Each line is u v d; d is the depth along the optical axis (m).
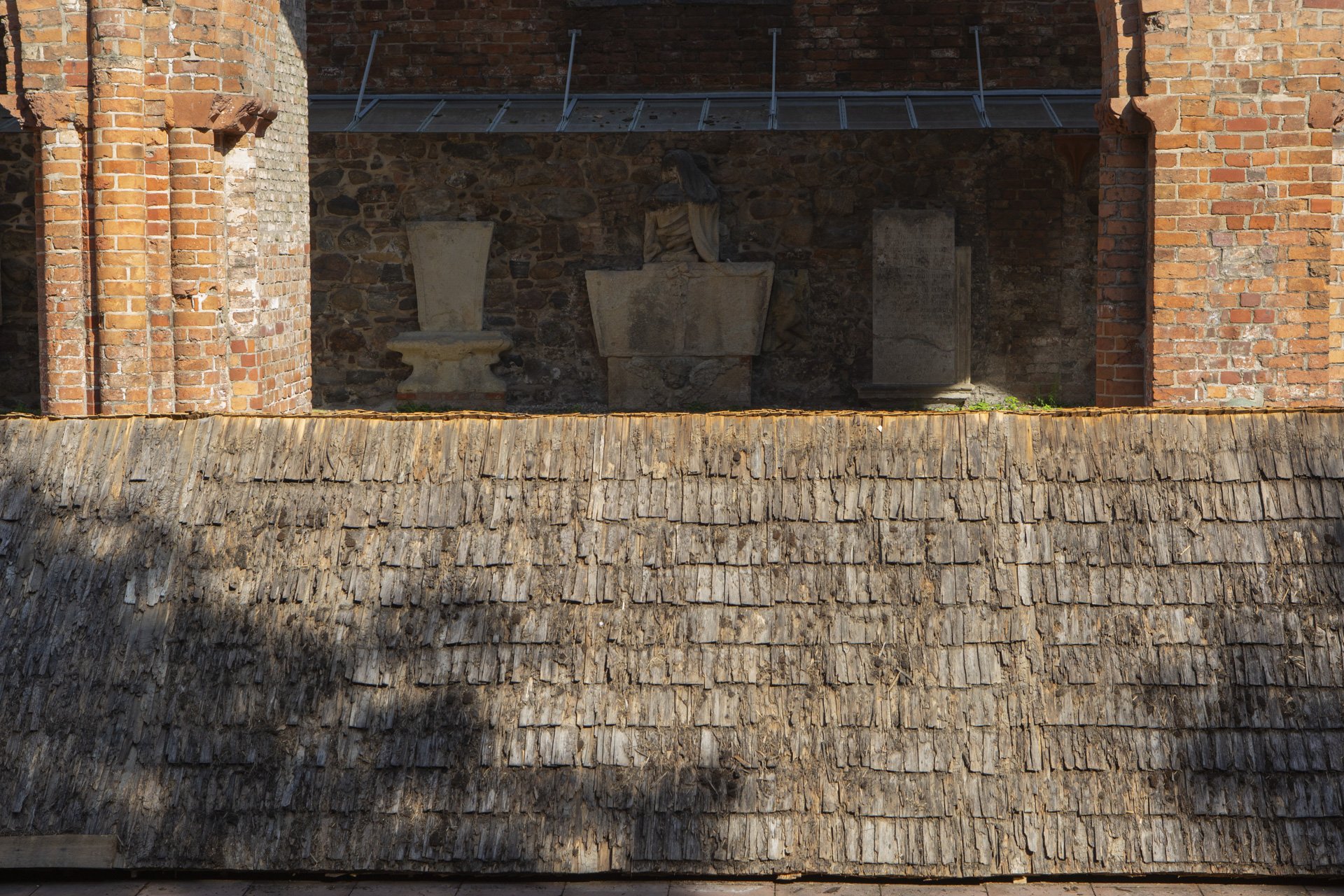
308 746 3.60
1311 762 3.42
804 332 12.48
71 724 3.67
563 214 12.41
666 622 3.77
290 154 8.34
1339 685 3.54
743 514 3.97
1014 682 3.62
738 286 12.30
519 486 4.07
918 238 12.23
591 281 12.36
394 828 3.47
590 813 3.47
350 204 12.48
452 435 4.19
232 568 3.95
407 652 3.75
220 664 3.76
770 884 3.40
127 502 4.11
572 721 3.61
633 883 3.41
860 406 12.51
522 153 12.34
